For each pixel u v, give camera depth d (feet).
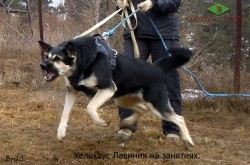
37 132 18.34
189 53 15.96
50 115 21.88
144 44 18.07
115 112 23.76
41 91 28.55
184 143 16.53
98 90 14.48
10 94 27.35
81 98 26.53
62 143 16.65
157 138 18.06
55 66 13.74
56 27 42.63
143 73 15.47
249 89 25.34
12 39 39.63
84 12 40.06
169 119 15.79
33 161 14.46
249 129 21.35
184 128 16.14
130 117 16.84
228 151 16.60
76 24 40.57
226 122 22.91
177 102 17.99
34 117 21.30
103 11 38.37
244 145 17.70
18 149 15.66
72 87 14.82
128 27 17.74
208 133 19.95
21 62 33.63
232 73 26.40
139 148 16.30
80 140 17.34
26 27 45.70
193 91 26.53
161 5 17.03
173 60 16.12
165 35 17.72
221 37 36.09
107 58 14.70
